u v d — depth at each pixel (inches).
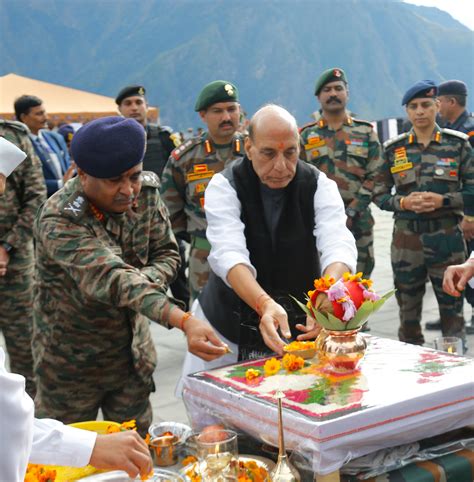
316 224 99.4
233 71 6697.8
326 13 6815.9
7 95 667.4
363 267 214.4
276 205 98.8
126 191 85.2
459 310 189.3
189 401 78.1
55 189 243.1
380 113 6565.0
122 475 65.3
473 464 69.4
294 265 99.3
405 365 75.6
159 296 80.4
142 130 84.8
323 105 220.2
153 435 78.9
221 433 65.2
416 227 189.0
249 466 67.0
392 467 67.0
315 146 220.1
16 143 156.1
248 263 94.1
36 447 58.7
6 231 158.2
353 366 73.7
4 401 47.6
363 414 62.5
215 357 77.4
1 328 163.0
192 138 188.9
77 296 90.1
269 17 6791.3
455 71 7199.8
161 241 98.1
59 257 84.4
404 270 191.9
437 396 66.5
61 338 93.0
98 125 82.7
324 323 74.5
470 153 188.7
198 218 183.8
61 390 95.6
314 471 62.0
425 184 191.8
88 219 87.0
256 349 99.3
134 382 99.5
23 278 160.1
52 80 7436.0
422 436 68.4
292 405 65.6
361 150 217.2
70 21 7716.5
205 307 104.2
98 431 75.2
